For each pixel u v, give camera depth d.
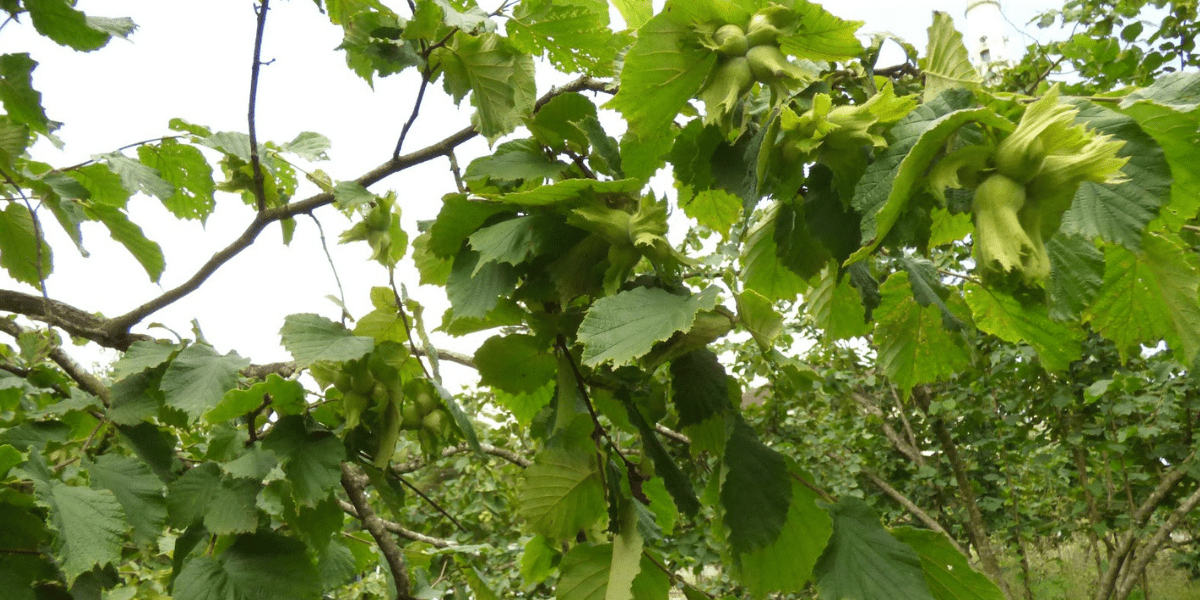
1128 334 0.44
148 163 0.91
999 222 0.30
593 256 0.48
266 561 0.61
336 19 0.76
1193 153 0.34
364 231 0.65
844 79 0.43
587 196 0.46
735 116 0.45
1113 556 2.90
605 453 0.54
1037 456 3.02
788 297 0.57
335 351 0.59
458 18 0.60
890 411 3.50
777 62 0.39
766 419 3.19
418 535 1.05
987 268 0.31
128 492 0.61
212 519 0.60
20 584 0.55
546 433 0.68
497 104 0.64
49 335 0.73
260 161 0.84
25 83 0.71
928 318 0.53
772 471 0.47
